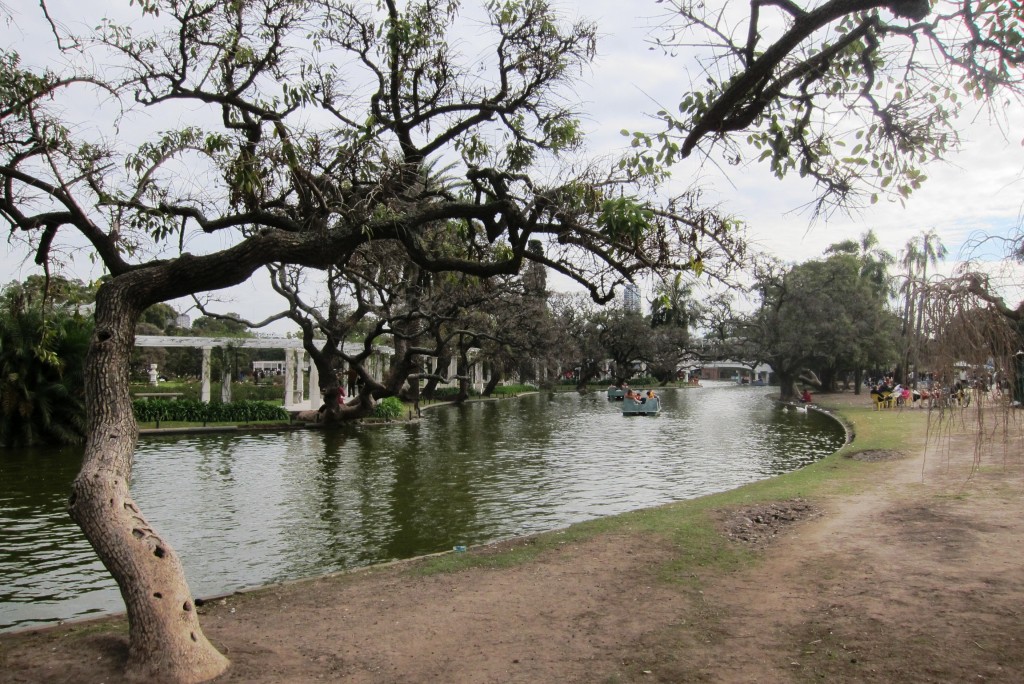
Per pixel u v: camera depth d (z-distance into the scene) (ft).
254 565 30.58
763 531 29.19
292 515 40.68
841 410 114.01
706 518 31.30
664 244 17.94
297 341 117.91
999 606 18.30
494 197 21.40
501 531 36.35
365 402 95.96
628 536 28.07
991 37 16.26
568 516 39.81
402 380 94.02
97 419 15.19
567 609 19.57
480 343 137.49
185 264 16.65
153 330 158.61
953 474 41.52
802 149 18.99
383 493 47.44
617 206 15.07
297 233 18.12
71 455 66.13
